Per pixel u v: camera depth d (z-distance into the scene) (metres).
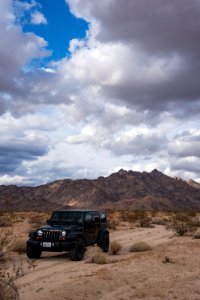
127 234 27.02
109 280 10.84
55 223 16.47
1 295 8.02
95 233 17.20
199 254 15.67
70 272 12.78
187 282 10.60
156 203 182.12
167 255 15.58
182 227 25.69
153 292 9.58
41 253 16.91
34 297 9.30
